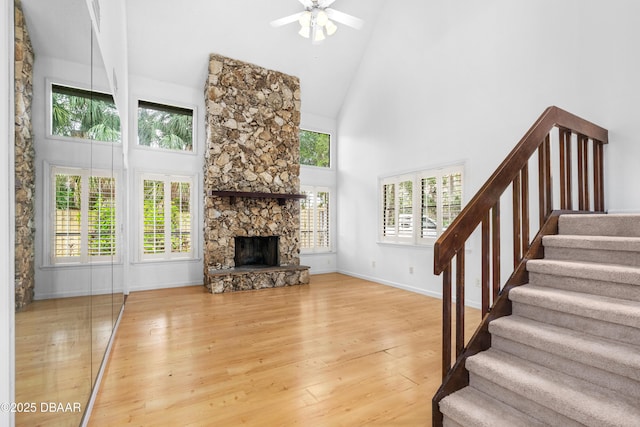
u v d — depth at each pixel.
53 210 1.39
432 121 5.07
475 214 2.03
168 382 2.40
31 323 1.16
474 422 1.63
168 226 5.73
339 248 7.41
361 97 6.70
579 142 3.04
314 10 4.30
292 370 2.60
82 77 1.75
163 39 5.32
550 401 1.53
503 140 4.09
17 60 1.05
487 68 4.28
